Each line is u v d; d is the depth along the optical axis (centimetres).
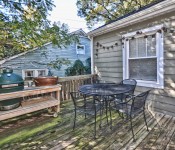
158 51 361
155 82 373
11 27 427
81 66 1101
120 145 235
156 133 268
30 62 984
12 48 615
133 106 262
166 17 339
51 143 246
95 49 570
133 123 312
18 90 312
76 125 312
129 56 438
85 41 1233
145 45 392
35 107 327
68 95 504
